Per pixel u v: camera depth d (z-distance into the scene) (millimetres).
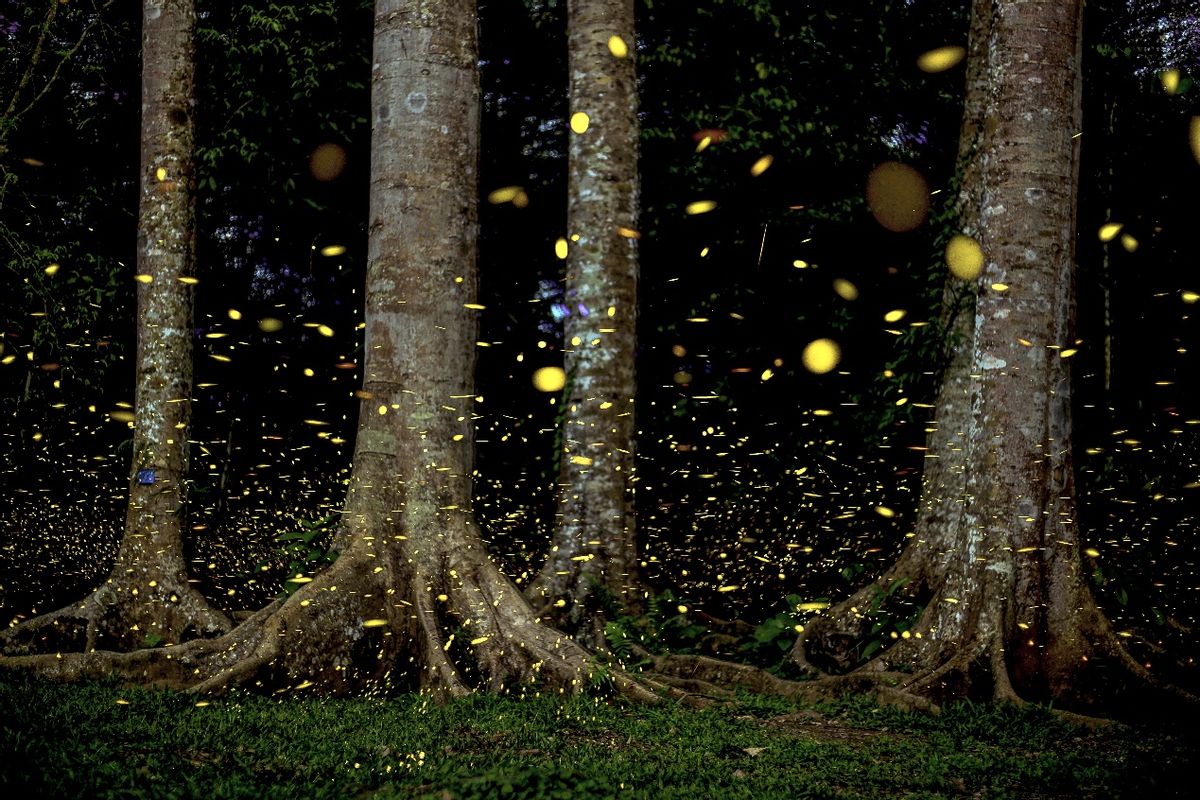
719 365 11273
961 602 7234
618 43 4484
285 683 7031
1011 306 7340
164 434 8398
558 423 8688
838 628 8102
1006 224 7410
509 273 12094
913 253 10875
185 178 8695
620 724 6297
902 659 7273
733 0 10945
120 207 12039
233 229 12219
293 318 12391
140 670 7156
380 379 7957
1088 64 11547
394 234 8039
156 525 8258
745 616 9992
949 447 8359
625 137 8758
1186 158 11789
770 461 11188
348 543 7660
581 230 8672
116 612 8094
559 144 12164
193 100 8797
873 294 11078
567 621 8078
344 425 12703
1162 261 12000
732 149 10758
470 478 8070
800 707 6879
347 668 7234
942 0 11578
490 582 7656
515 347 12062
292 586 7688
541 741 5855
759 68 10930
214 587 9391
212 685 6793
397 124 8117
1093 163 11617
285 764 5223
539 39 12094
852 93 11312
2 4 12133
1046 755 5629
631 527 8406
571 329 8633
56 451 11852
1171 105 11828
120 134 12234
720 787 4965
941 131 11617
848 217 10867
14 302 11484
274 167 11289
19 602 9859
